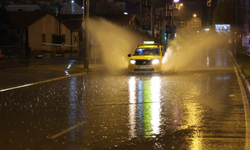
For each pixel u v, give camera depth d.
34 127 10.20
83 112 12.38
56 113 12.22
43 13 72.62
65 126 10.32
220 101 14.61
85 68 29.41
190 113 12.20
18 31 68.44
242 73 26.52
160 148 8.20
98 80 22.64
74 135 9.31
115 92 17.20
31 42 70.31
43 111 12.58
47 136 9.22
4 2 83.06
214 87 18.91
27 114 12.06
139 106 13.51
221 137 9.14
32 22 69.81
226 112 12.38
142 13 61.84
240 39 70.88
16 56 47.62
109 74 26.81
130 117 11.56
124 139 8.95
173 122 10.84
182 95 16.20
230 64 36.59
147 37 74.56
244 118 11.41
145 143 8.60
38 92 17.28
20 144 8.50
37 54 46.97
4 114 12.06
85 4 30.05
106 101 14.63
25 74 25.23
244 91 17.41
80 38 51.41
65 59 44.09
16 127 10.20
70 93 16.94
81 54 51.19
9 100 14.94
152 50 27.66
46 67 31.00
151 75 25.66
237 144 8.52
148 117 11.56
